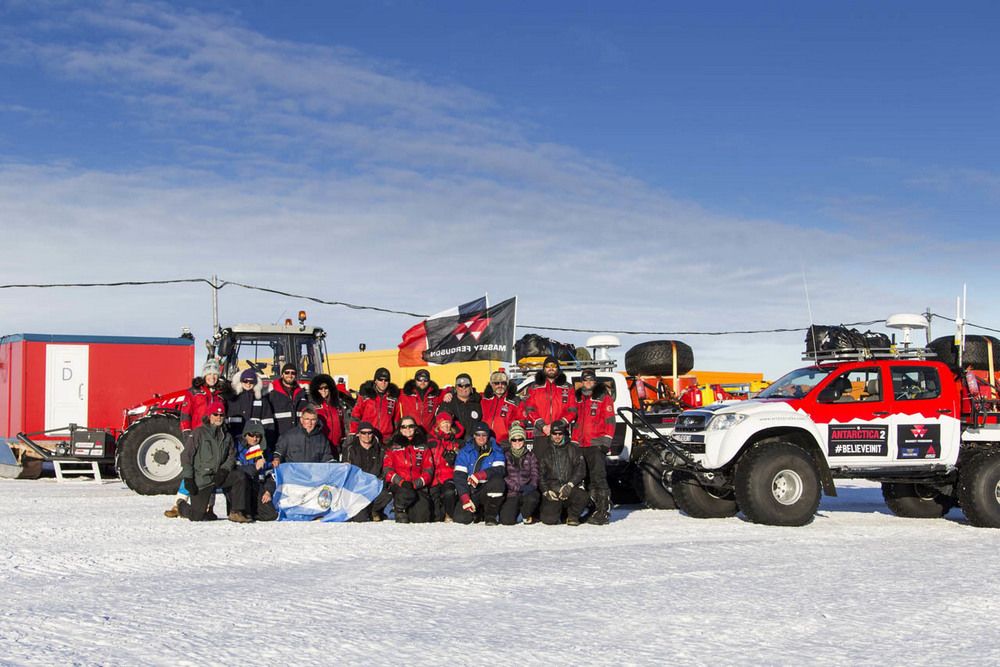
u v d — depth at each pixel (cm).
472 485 1175
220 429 1170
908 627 619
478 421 1295
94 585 738
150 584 744
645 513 1356
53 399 1867
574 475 1160
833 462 1235
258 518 1192
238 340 1714
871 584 770
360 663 519
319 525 1142
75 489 1669
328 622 614
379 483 1210
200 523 1145
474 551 935
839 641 582
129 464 1552
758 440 1240
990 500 1197
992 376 1391
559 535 1073
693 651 555
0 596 692
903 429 1247
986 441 1273
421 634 585
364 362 2948
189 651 537
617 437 1395
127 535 1025
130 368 1920
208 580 763
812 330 1361
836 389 1244
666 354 1733
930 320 1324
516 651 549
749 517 1205
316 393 1284
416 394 1301
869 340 1340
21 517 1186
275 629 592
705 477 1243
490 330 1841
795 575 809
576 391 1246
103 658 520
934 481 1277
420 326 1967
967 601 703
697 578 791
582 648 559
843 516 1346
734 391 1822
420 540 1011
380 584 748
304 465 1209
